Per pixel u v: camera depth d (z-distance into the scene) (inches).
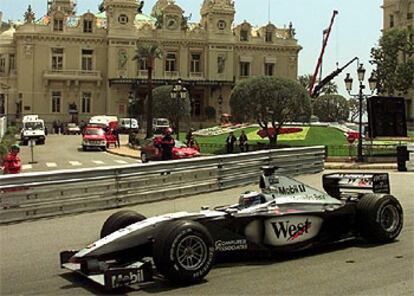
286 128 2049.7
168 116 2785.4
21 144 2135.8
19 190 507.5
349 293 274.4
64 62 3457.2
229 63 3649.1
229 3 3624.5
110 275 277.4
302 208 350.3
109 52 3449.8
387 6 3828.7
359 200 386.0
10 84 3435.0
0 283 305.6
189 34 3609.7
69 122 3447.3
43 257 368.2
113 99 3479.3
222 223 316.8
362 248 373.4
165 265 285.3
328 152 1408.7
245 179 765.9
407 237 405.1
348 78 1310.3
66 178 542.0
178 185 655.1
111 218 345.4
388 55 3088.1
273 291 280.1
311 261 340.8
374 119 1181.1
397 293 273.6
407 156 1031.0
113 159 1508.4
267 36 3754.9
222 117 3102.9
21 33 3366.1
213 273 315.0
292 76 3806.6
